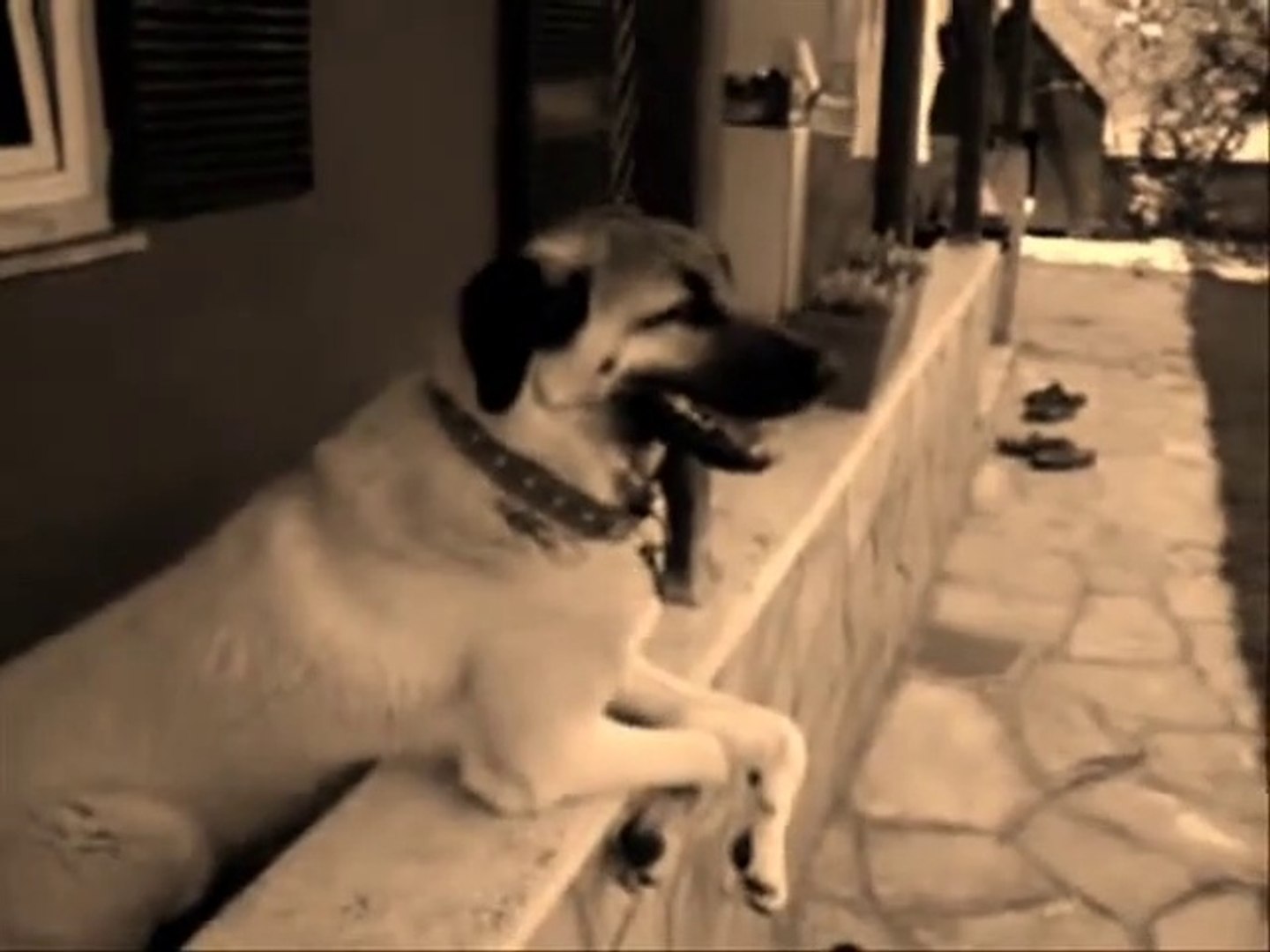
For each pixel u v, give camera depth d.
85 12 2.23
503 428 1.70
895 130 4.23
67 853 1.79
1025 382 5.59
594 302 1.69
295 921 1.50
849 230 4.46
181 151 2.39
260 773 1.79
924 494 3.91
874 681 3.26
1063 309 6.19
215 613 1.76
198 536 2.56
